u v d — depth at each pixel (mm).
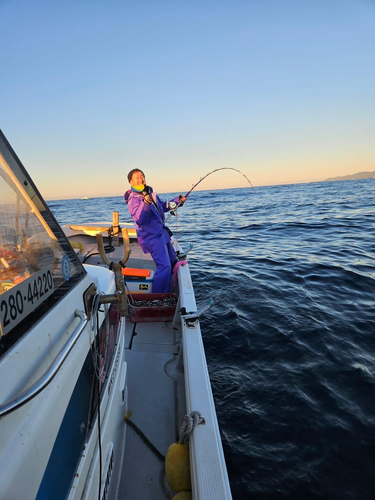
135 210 3158
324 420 2576
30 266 791
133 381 2416
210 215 20000
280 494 2064
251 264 6961
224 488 1128
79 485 937
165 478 1665
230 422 2596
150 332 3076
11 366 640
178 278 3375
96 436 1151
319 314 4273
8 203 728
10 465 571
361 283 5422
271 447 2377
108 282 1552
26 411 673
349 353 3396
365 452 2309
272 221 14953
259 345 3590
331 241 9312
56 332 857
